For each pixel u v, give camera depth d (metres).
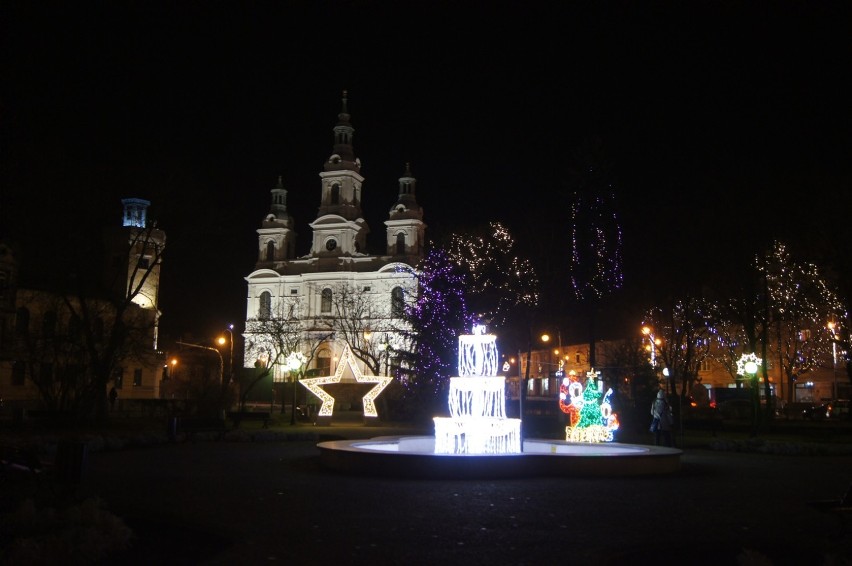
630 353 44.28
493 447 19.83
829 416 48.09
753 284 34.88
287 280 97.81
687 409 43.88
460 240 48.12
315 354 90.50
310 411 46.97
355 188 101.25
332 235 98.31
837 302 45.38
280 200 105.75
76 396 41.19
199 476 17.16
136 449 24.89
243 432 29.33
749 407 49.53
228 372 60.06
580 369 66.06
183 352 72.81
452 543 9.92
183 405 46.97
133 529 10.81
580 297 37.44
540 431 36.19
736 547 9.81
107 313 53.19
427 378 45.94
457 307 45.94
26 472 13.27
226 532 10.55
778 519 11.82
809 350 55.59
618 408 39.59
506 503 13.20
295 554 9.26
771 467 19.95
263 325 85.62
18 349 52.94
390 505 12.93
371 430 37.12
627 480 16.69
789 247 36.75
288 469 18.67
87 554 8.94
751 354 33.94
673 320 43.53
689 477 17.47
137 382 69.31
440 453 18.95
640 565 8.91
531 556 9.21
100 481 16.22
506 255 46.56
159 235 69.75
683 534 10.59
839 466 20.34
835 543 10.09
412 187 99.06
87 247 40.41
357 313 77.50
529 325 45.94
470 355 20.44
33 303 57.31
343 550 9.48
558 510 12.49
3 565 8.43
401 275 90.00
